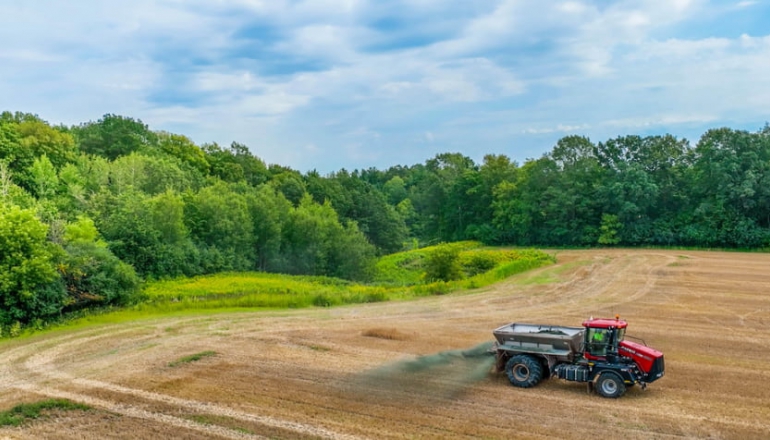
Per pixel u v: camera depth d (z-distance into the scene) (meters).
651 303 33.72
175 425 13.85
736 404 15.24
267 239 58.50
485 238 99.00
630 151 88.56
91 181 54.53
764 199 70.06
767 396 15.99
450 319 29.41
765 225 73.25
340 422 13.94
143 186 59.41
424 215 123.88
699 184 77.81
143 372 18.80
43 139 57.59
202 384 17.34
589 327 16.16
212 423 13.95
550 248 85.44
